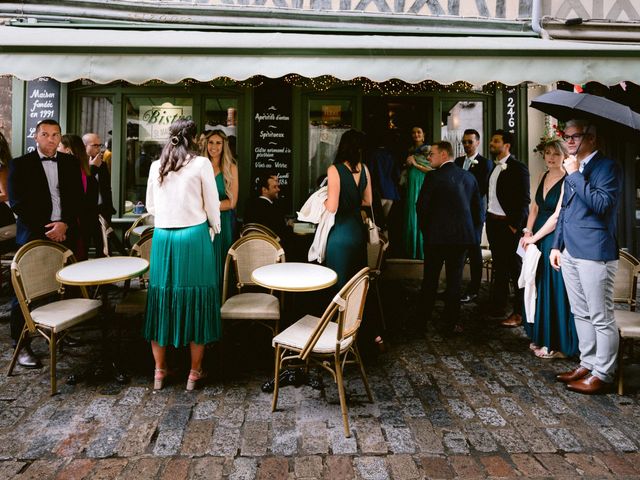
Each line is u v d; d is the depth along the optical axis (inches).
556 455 99.7
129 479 90.3
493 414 117.0
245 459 97.0
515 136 276.8
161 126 277.1
